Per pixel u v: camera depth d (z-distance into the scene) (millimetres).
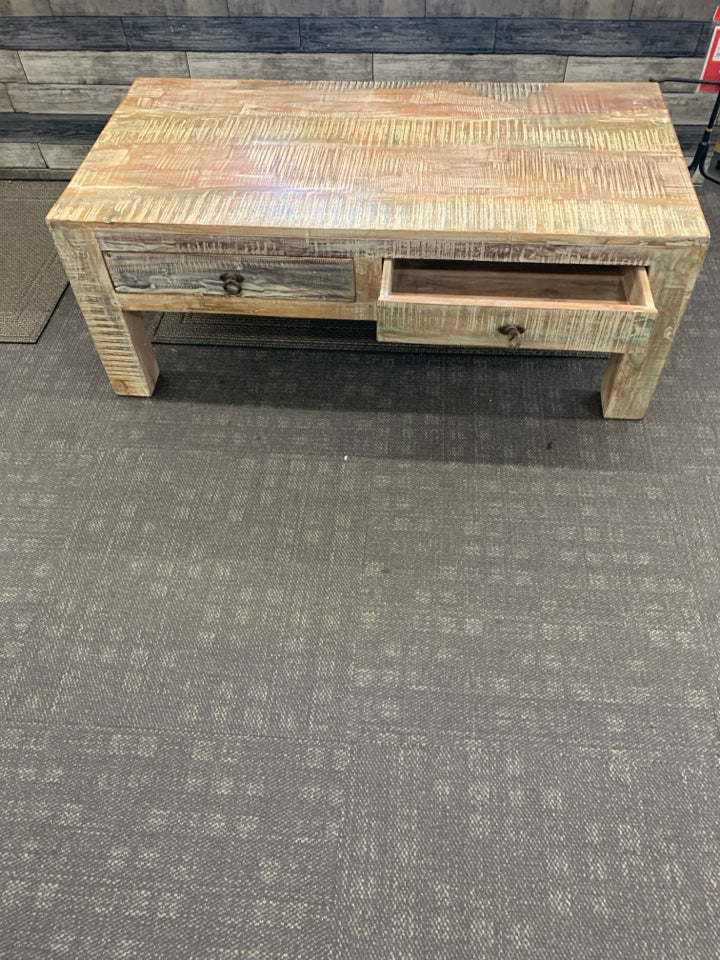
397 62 1869
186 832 1104
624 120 1450
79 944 1017
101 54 1912
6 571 1394
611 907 1028
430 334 1327
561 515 1438
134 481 1519
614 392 1516
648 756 1156
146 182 1369
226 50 1883
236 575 1378
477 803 1118
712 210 1965
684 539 1396
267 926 1025
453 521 1437
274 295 1408
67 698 1241
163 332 1784
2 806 1133
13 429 1609
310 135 1451
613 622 1298
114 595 1359
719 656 1254
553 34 1783
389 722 1199
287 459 1543
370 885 1054
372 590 1350
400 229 1261
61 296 1870
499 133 1434
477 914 1027
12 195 2143
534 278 1432
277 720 1207
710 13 1715
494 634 1290
